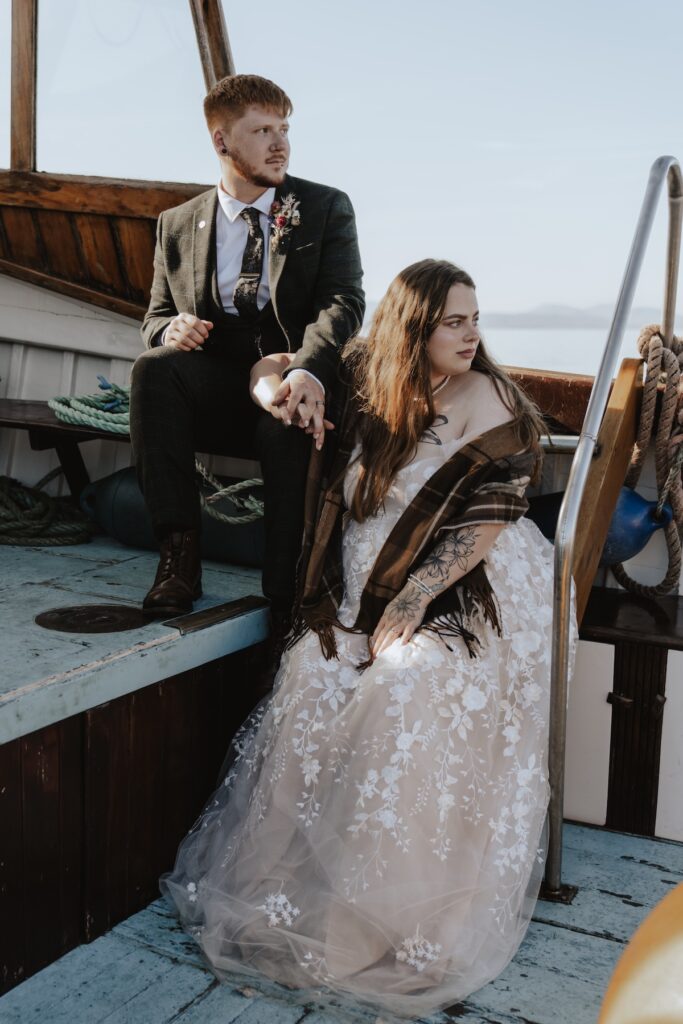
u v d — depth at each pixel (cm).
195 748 215
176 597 218
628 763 237
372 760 178
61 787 180
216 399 243
